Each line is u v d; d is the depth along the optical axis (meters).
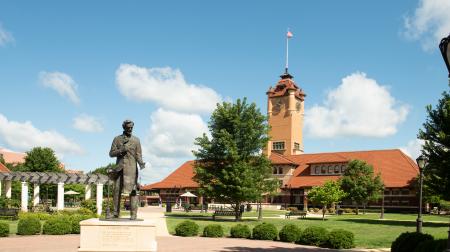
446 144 31.39
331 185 45.22
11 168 89.31
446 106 31.66
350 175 59.03
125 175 15.95
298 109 98.44
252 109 41.16
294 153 95.19
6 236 22.88
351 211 61.28
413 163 73.00
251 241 22.61
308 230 21.73
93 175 44.91
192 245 20.16
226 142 39.19
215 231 24.61
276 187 41.34
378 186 57.97
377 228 31.17
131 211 16.09
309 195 46.22
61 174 44.75
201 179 41.25
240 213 42.28
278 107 97.88
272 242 22.31
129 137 16.20
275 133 96.94
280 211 64.69
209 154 40.88
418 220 19.83
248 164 39.97
